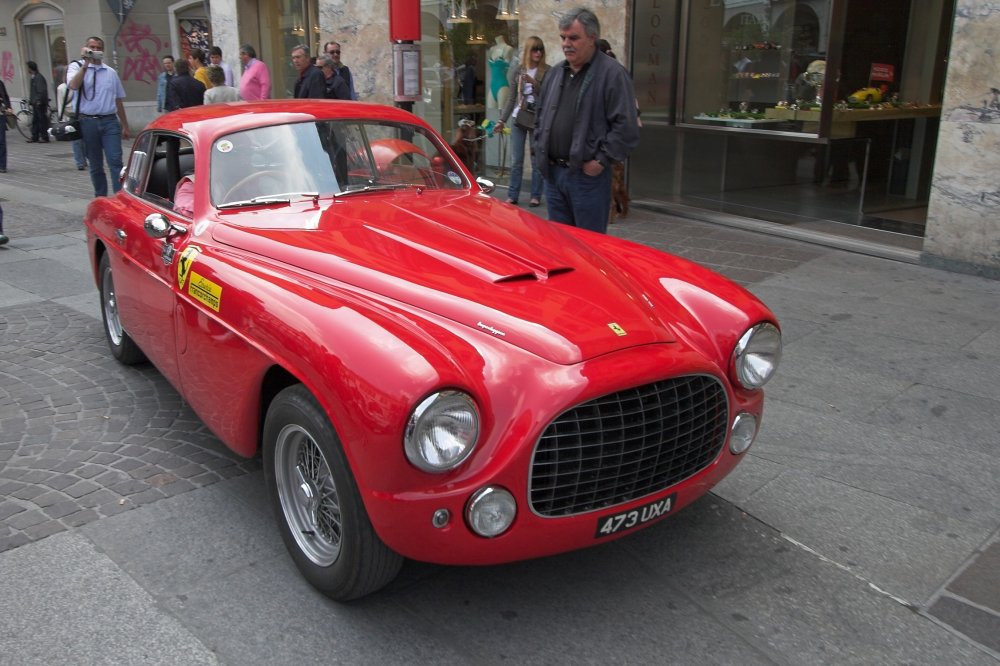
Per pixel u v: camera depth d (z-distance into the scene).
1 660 2.65
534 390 2.58
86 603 2.94
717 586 3.09
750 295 3.36
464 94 12.27
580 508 2.71
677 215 9.61
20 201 11.02
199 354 3.50
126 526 3.43
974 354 5.25
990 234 6.84
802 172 11.38
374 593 3.04
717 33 10.10
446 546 2.55
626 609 2.96
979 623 2.88
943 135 6.96
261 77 11.12
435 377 2.41
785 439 4.20
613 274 3.42
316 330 2.72
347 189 4.01
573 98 5.46
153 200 4.48
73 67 11.35
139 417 4.49
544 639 2.80
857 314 6.02
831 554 3.28
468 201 4.16
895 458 4.01
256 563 3.20
